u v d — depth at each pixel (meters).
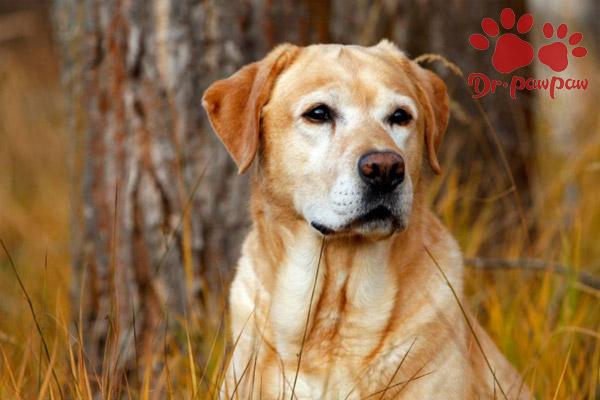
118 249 7.06
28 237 10.12
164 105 6.95
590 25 15.55
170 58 6.91
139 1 6.91
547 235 7.86
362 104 5.22
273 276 5.39
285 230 5.37
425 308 5.19
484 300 7.16
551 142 10.55
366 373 5.14
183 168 6.98
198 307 6.95
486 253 7.91
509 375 5.64
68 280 8.20
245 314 5.45
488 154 8.05
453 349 5.13
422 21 7.93
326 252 5.23
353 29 8.04
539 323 6.61
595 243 8.57
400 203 4.97
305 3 7.25
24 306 7.10
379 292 5.19
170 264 6.99
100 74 7.05
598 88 12.59
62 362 6.15
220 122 5.60
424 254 5.34
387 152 4.88
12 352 6.15
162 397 6.14
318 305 5.26
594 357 6.13
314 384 5.18
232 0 6.97
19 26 15.71
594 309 6.91
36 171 11.92
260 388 5.18
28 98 13.32
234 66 6.98
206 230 7.02
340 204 4.96
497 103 8.16
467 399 5.12
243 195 7.02
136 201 7.02
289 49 5.59
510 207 8.08
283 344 5.27
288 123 5.31
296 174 5.25
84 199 7.24
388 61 5.54
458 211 7.91
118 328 5.60
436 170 5.58
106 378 5.27
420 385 5.06
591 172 8.99
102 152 7.11
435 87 5.82
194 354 6.09
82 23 7.12
